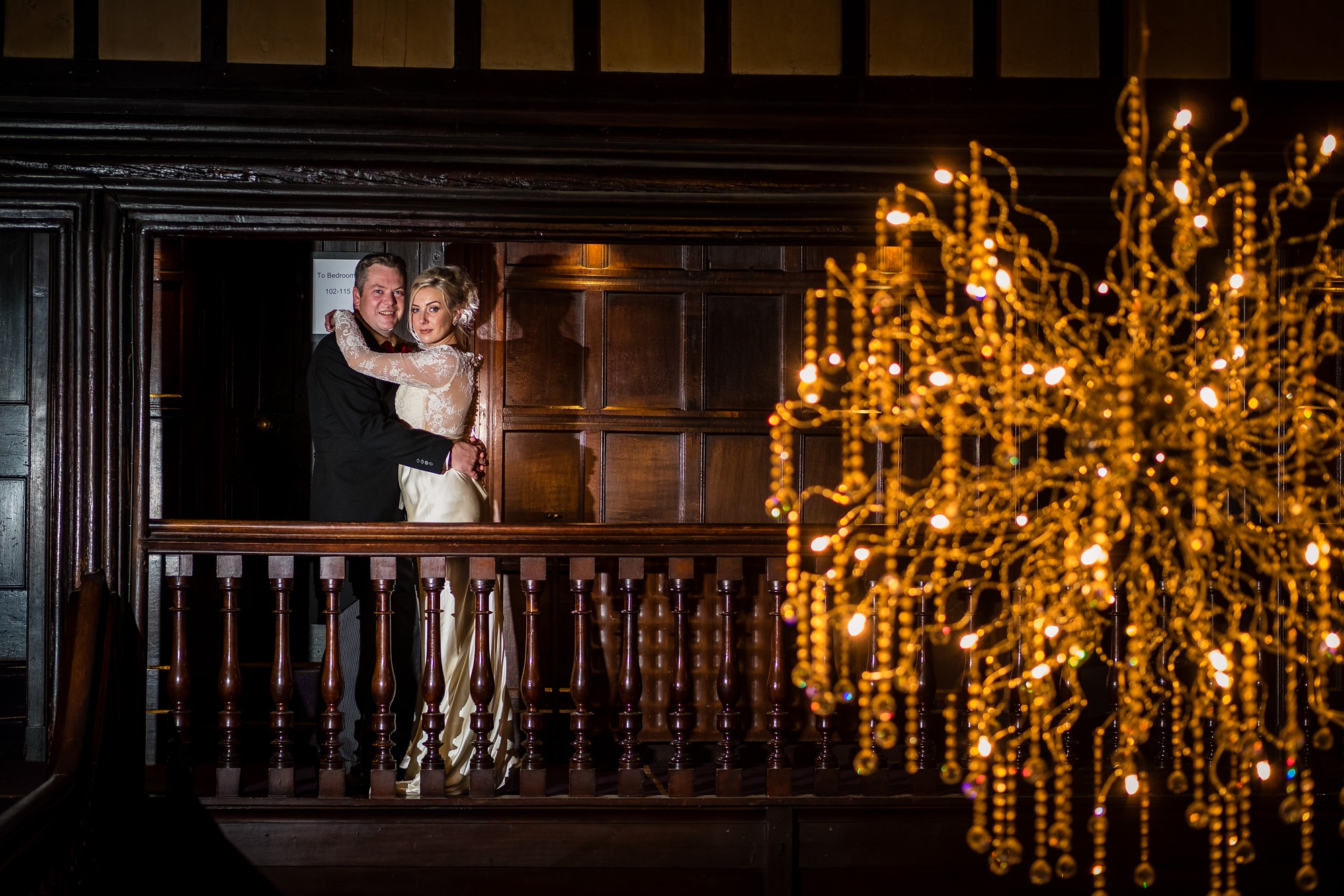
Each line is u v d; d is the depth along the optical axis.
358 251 4.62
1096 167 3.61
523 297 4.39
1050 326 2.33
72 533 3.40
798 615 2.46
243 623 4.49
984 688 2.56
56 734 3.00
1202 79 3.63
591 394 4.40
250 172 3.50
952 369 3.25
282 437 4.64
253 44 3.52
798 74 3.61
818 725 3.35
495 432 4.36
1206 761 3.40
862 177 3.60
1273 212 2.42
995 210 3.61
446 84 3.56
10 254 3.90
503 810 3.30
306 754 3.99
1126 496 2.07
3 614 3.90
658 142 3.57
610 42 3.59
